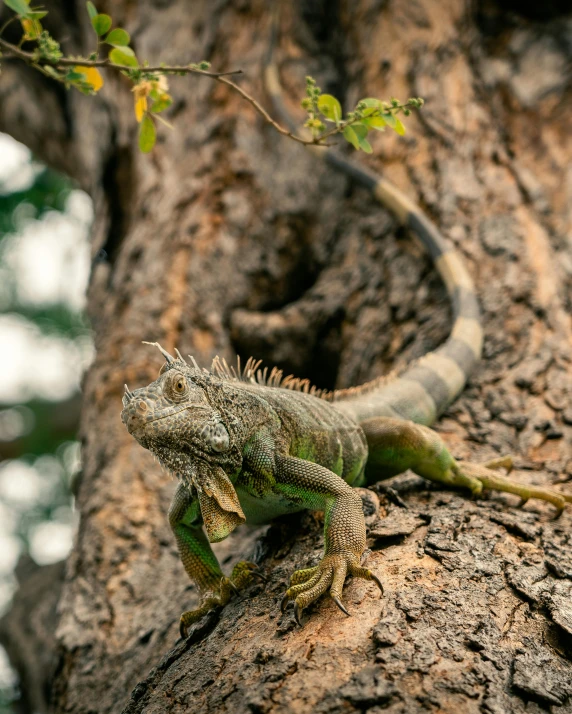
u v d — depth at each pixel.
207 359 7.55
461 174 7.97
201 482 3.69
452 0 8.91
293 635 3.43
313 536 4.27
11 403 14.57
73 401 14.45
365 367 7.21
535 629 3.48
